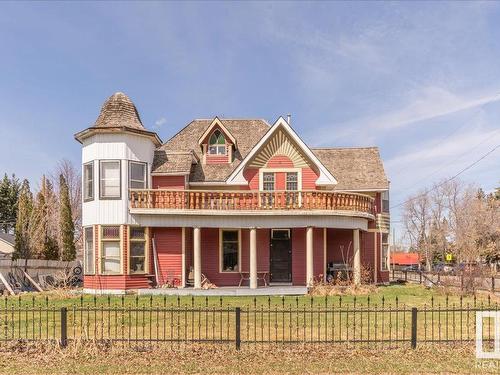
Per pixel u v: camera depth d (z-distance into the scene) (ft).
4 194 220.23
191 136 96.58
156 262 79.82
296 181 84.99
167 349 35.37
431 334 40.50
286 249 84.84
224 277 84.02
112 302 61.67
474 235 170.91
